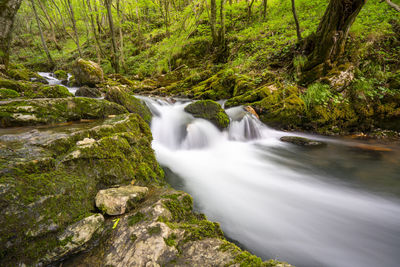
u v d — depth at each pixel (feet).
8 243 4.24
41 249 4.54
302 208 9.84
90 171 6.79
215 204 9.92
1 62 26.20
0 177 4.76
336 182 12.61
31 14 90.07
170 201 6.90
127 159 8.33
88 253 5.03
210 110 20.86
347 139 20.21
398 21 22.16
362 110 20.77
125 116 11.51
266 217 9.04
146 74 52.75
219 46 43.39
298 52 25.35
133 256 4.76
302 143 19.21
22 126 9.09
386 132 19.99
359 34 22.29
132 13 71.97
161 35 65.21
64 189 5.63
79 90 23.77
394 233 8.16
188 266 4.53
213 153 17.48
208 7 48.85
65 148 7.07
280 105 22.36
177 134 18.39
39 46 88.43
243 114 22.13
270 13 43.57
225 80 30.50
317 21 30.25
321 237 7.86
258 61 31.71
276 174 13.76
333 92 21.53
